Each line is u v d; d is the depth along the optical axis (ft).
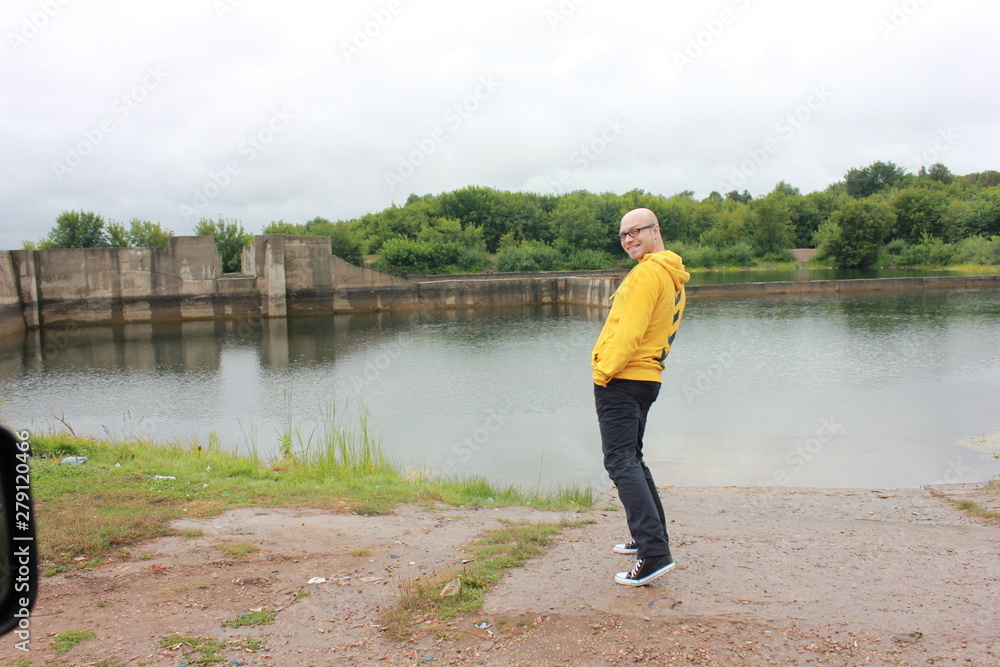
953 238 241.96
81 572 14.33
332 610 12.66
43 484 21.20
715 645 10.76
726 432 44.78
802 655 10.41
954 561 15.53
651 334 13.21
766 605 12.41
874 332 94.27
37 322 122.42
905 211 248.32
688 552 16.11
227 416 55.21
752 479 33.73
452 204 238.89
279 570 14.85
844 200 298.97
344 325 125.70
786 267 247.09
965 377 61.98
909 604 12.46
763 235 262.26
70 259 124.57
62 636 11.33
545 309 154.51
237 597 13.28
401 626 11.80
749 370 69.51
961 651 10.45
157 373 77.97
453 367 77.92
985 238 232.12
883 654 10.41
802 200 303.07
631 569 13.78
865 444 40.57
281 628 11.87
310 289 144.05
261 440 45.80
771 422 47.62
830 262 244.42
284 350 94.89
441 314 146.30
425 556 15.89
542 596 12.96
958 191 281.33
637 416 13.32
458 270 198.18
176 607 12.72
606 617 11.86
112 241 165.99
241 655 10.87
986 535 18.95
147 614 12.37
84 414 56.70
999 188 273.95
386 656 10.82
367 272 148.66
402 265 192.85
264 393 65.16
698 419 49.11
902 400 53.57
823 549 16.61
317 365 81.71
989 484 28.66
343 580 14.21
